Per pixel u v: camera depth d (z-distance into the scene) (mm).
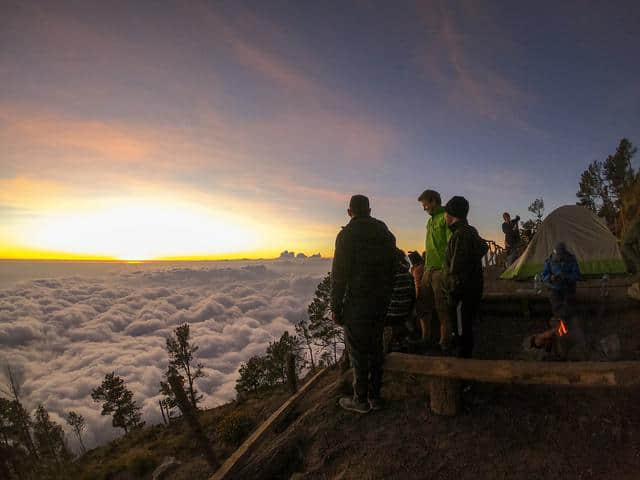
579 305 5758
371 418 3770
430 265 5051
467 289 3928
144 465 7586
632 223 4500
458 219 4105
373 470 3078
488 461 2957
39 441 37406
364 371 3801
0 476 12305
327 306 50250
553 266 5379
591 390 3625
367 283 3582
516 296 6367
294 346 49562
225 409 10664
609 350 4570
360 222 3672
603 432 3043
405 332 5141
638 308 5473
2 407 44000
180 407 3986
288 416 4477
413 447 3250
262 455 3658
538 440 3084
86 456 13516
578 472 2711
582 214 9875
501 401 3689
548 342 4793
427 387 4148
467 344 4051
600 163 26828
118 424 56219
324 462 3355
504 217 14820
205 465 6109
